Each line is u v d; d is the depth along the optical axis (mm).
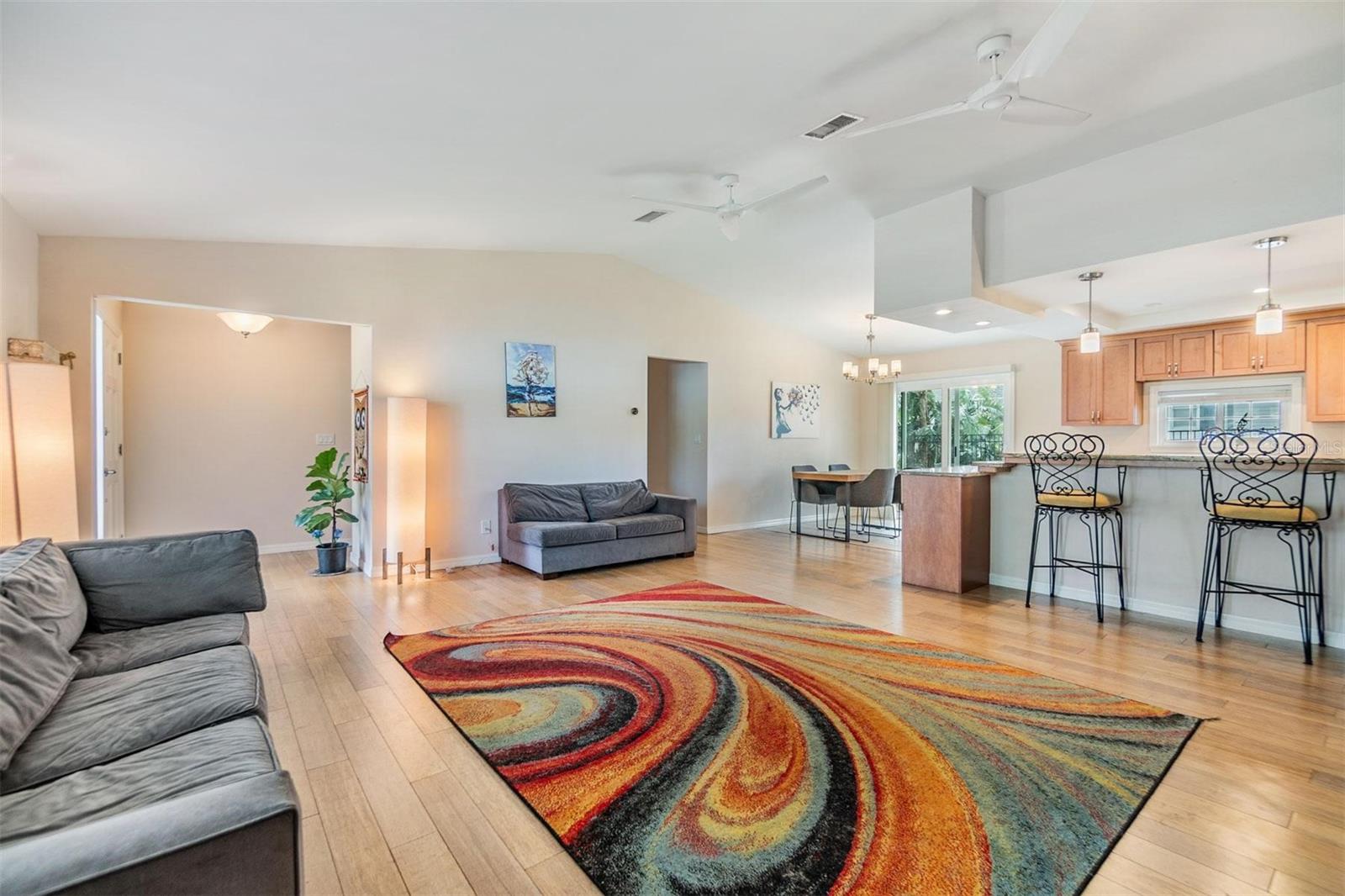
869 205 4328
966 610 4008
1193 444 5512
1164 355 5551
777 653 3205
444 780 2045
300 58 2082
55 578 2074
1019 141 3314
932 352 8148
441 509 5258
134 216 3512
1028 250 3887
